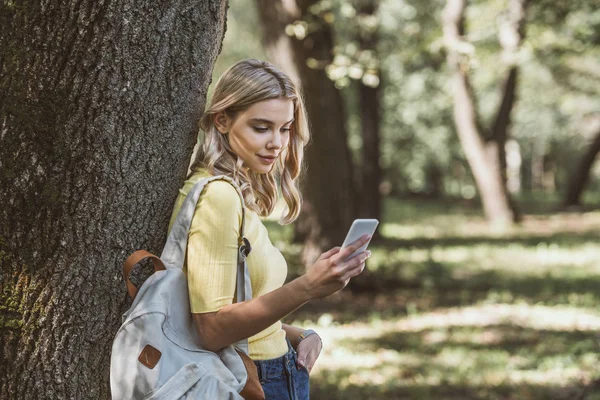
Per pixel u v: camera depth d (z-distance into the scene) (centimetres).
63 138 224
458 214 2922
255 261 232
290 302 210
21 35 222
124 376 212
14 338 232
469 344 880
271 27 1135
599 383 698
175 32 231
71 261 230
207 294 216
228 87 236
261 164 240
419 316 1054
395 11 1992
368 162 1906
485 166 2334
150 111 230
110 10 221
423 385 702
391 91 2905
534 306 1112
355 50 1112
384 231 2200
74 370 235
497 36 1992
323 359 819
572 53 2048
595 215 2714
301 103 252
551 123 3622
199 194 224
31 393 234
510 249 1784
